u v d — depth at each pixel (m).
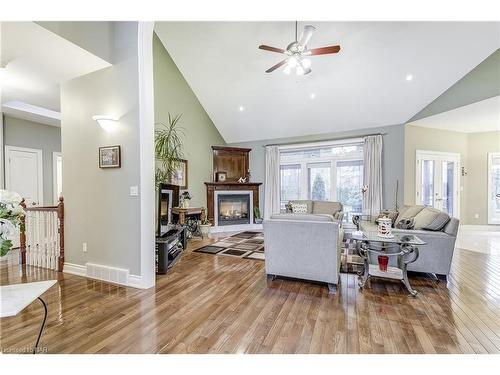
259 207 7.11
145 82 2.74
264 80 5.18
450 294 2.51
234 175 6.85
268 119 6.30
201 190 6.21
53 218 3.30
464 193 6.34
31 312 2.15
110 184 2.89
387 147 5.70
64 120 3.21
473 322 1.98
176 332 1.84
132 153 2.76
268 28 4.06
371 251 2.87
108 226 2.91
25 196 5.00
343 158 6.25
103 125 2.84
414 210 4.00
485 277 2.99
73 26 2.46
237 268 3.37
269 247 2.82
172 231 3.85
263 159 7.11
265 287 2.71
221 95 5.84
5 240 1.28
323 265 2.59
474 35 3.63
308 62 3.43
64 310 2.19
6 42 2.42
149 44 2.80
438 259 2.85
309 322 1.98
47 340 1.74
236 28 4.20
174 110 5.23
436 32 3.67
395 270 2.70
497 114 4.82
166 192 3.96
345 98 5.24
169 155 4.62
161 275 3.11
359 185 6.08
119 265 2.85
